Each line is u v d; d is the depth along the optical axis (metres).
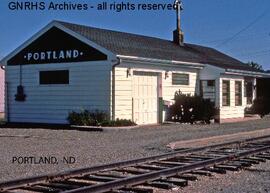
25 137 18.77
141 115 24.28
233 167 11.58
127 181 9.37
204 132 20.91
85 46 23.47
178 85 26.69
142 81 24.34
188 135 19.52
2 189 8.91
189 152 14.52
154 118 25.20
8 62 26.33
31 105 25.42
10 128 23.36
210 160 12.05
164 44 30.45
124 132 20.73
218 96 27.95
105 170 11.13
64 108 24.19
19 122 25.83
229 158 12.85
